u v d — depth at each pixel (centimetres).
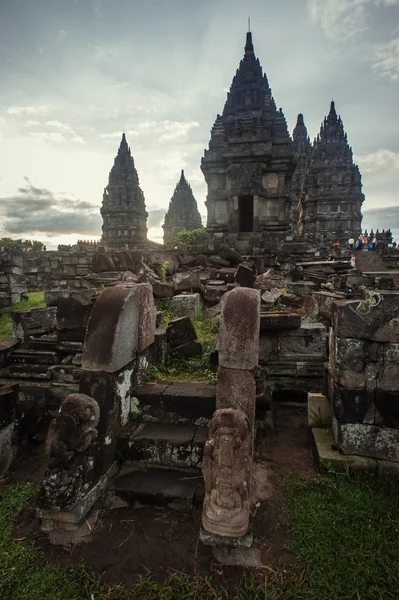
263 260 1455
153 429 335
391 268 2078
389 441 310
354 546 238
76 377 465
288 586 215
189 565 232
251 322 285
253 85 2280
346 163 3878
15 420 352
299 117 5281
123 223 4725
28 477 327
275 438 387
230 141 2181
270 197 2217
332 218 3856
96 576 225
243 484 239
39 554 242
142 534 258
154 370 415
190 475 305
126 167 4784
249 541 238
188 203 6488
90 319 314
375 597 205
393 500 278
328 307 642
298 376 480
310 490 294
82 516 260
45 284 1595
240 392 278
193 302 682
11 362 502
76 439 261
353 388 315
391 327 302
